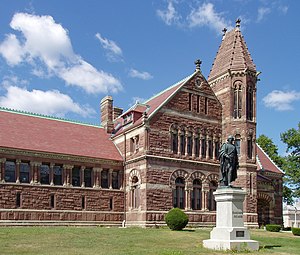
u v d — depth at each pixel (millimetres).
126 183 44875
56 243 25891
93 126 51188
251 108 47625
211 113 47219
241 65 47562
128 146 45438
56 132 46125
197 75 47125
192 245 26250
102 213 43406
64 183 42000
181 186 43625
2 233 29500
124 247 24859
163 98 46312
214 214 44750
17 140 41000
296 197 62875
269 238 33094
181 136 44594
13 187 38969
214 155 46438
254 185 45750
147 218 40500
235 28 50812
